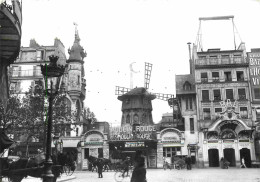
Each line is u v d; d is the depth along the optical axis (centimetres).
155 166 4472
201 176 2355
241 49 4775
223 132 4303
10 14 1470
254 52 4716
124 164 2434
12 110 2962
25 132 3142
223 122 4262
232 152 4481
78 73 4816
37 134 3134
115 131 4606
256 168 3788
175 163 3941
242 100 4503
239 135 4303
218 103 4544
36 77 4694
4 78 1925
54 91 1184
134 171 822
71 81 4728
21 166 1310
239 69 4634
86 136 4634
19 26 1598
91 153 4588
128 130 4572
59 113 3152
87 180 2086
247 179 1978
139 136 4506
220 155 4256
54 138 2677
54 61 1185
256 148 4338
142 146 4456
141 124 5125
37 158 1345
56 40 4953
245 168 3841
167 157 4431
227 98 4566
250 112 4456
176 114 4819
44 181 1075
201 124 4475
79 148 4609
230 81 4594
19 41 1662
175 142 4444
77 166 4553
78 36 5038
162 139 4472
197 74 4684
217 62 4691
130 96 5322
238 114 4266
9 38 1630
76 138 4631
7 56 1811
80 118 4784
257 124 4194
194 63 4719
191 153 4356
